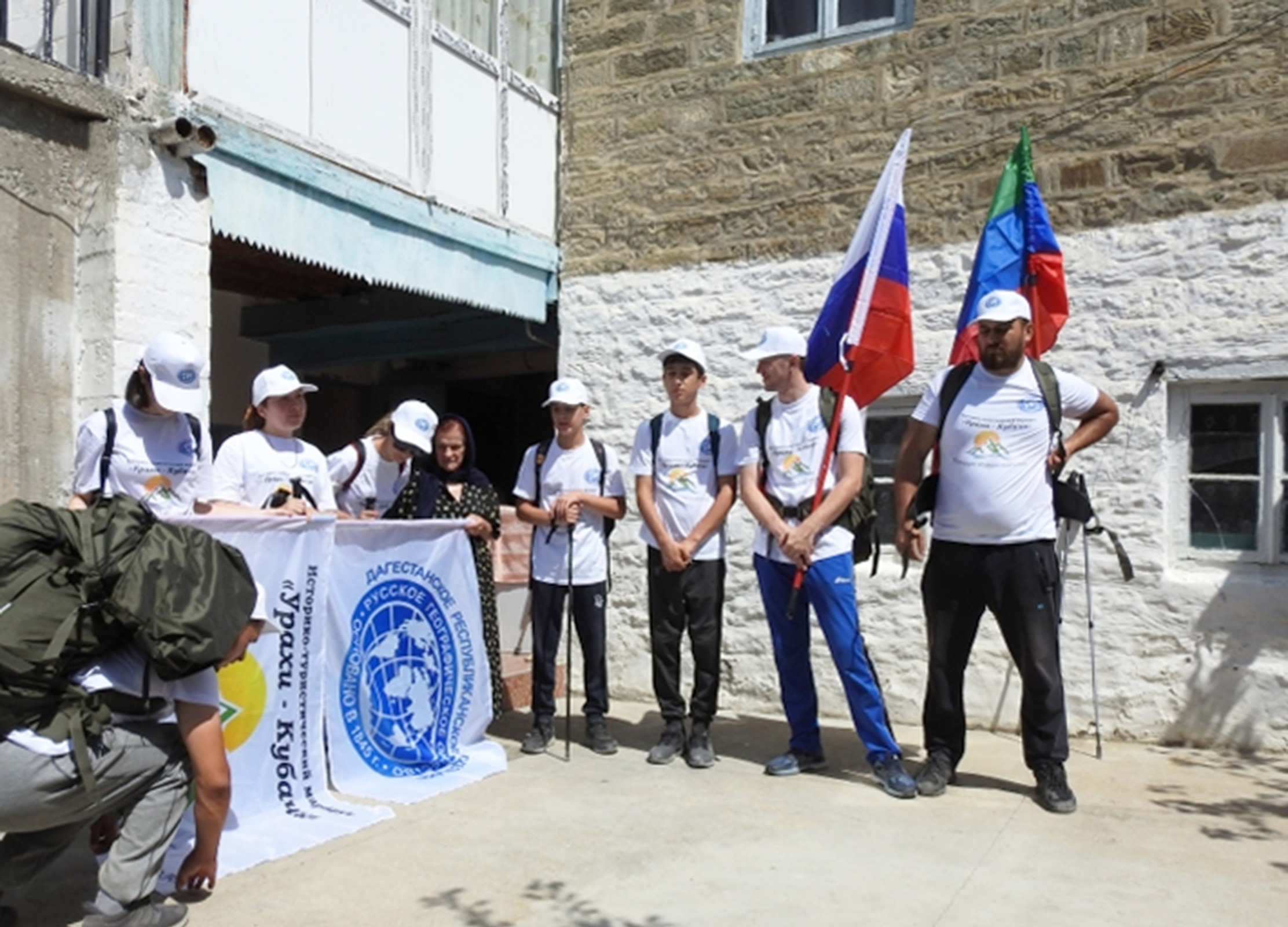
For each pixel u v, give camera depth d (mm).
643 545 6973
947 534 4645
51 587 2877
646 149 7109
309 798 4340
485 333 8500
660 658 5324
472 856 3889
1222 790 4777
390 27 6195
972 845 4023
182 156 5008
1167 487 5770
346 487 5258
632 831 4172
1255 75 5559
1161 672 5676
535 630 5496
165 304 4938
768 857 3889
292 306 8766
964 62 6215
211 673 3145
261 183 5410
